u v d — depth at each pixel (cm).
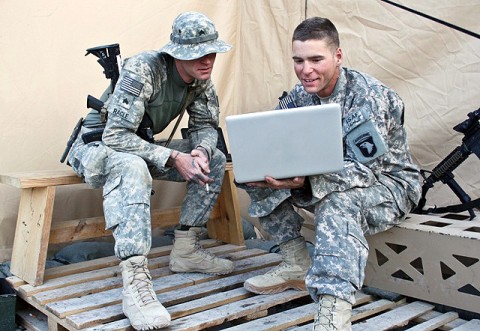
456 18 296
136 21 348
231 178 321
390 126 238
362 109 228
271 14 366
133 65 246
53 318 232
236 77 388
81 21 332
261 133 202
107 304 239
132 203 225
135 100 243
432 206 310
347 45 337
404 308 250
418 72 313
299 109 199
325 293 192
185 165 241
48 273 275
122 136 243
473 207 263
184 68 250
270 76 369
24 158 323
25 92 320
